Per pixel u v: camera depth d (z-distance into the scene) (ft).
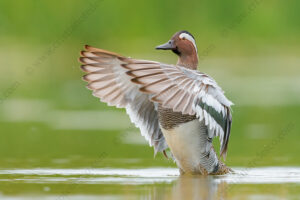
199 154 33.45
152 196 25.53
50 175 31.83
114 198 25.07
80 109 62.23
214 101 31.83
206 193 26.32
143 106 35.29
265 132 50.01
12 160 37.50
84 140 46.01
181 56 37.42
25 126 52.13
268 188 27.73
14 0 87.25
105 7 88.58
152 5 91.30
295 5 97.09
